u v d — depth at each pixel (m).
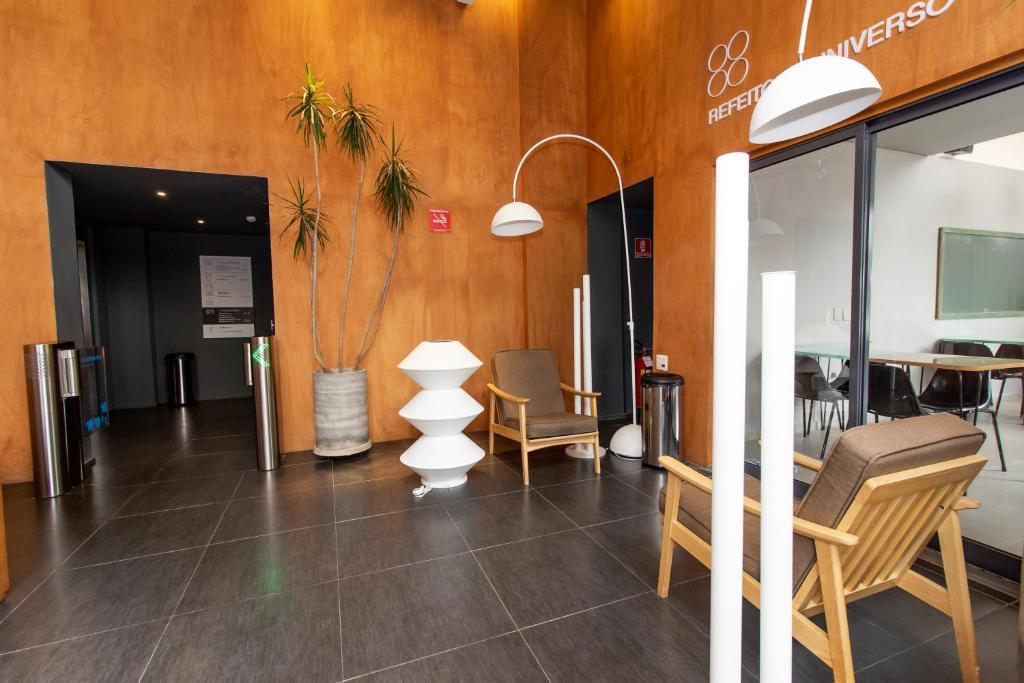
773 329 0.96
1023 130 2.44
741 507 1.01
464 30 4.61
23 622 1.88
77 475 3.42
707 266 3.34
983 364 2.67
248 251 6.92
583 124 4.93
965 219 2.92
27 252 3.48
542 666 1.62
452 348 3.33
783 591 1.01
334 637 1.78
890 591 2.03
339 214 4.23
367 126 4.11
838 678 1.31
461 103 4.62
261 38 3.94
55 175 3.61
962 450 1.40
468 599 2.01
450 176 4.61
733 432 0.99
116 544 2.52
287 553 2.41
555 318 4.95
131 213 5.34
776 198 3.05
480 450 3.40
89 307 5.82
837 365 2.78
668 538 1.98
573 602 1.98
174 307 6.60
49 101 3.47
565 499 3.07
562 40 4.80
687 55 3.42
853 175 2.52
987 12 1.86
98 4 3.54
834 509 1.32
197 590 2.10
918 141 2.66
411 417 3.19
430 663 1.64
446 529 2.66
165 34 3.69
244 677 1.59
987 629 1.76
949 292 2.97
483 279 4.77
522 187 4.84
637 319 5.38
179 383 6.40
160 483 3.43
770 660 1.03
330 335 4.26
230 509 2.97
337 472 3.65
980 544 2.12
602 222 5.08
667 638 1.75
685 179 3.48
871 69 2.29
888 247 2.79
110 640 1.77
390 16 4.33
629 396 5.35
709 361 3.38
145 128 3.66
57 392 3.23
